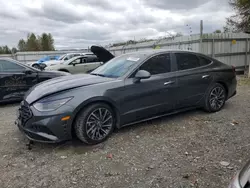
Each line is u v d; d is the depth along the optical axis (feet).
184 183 7.98
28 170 8.97
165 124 13.75
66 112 10.18
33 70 20.59
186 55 14.57
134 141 11.43
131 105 12.10
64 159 9.77
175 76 13.53
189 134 12.19
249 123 13.62
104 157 9.89
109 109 11.50
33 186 7.97
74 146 11.00
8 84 19.31
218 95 15.87
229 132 12.34
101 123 11.25
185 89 14.01
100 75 13.20
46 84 12.13
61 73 22.00
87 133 10.78
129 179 8.29
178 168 8.93
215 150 10.32
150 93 12.60
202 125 13.48
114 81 11.71
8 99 19.52
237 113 15.60
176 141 11.35
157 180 8.20
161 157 9.79
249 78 32.42
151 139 11.64
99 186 7.91
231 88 16.53
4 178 8.45
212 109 15.62
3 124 14.37
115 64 13.79
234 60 40.40
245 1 33.40
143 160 9.58
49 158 9.87
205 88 15.02
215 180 8.10
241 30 41.01
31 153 10.34
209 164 9.14
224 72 15.94
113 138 11.81
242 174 4.86
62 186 7.95
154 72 12.97
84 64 38.14
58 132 10.18
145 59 12.83
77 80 11.93
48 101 10.32
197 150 10.36
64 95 10.50
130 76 12.16
